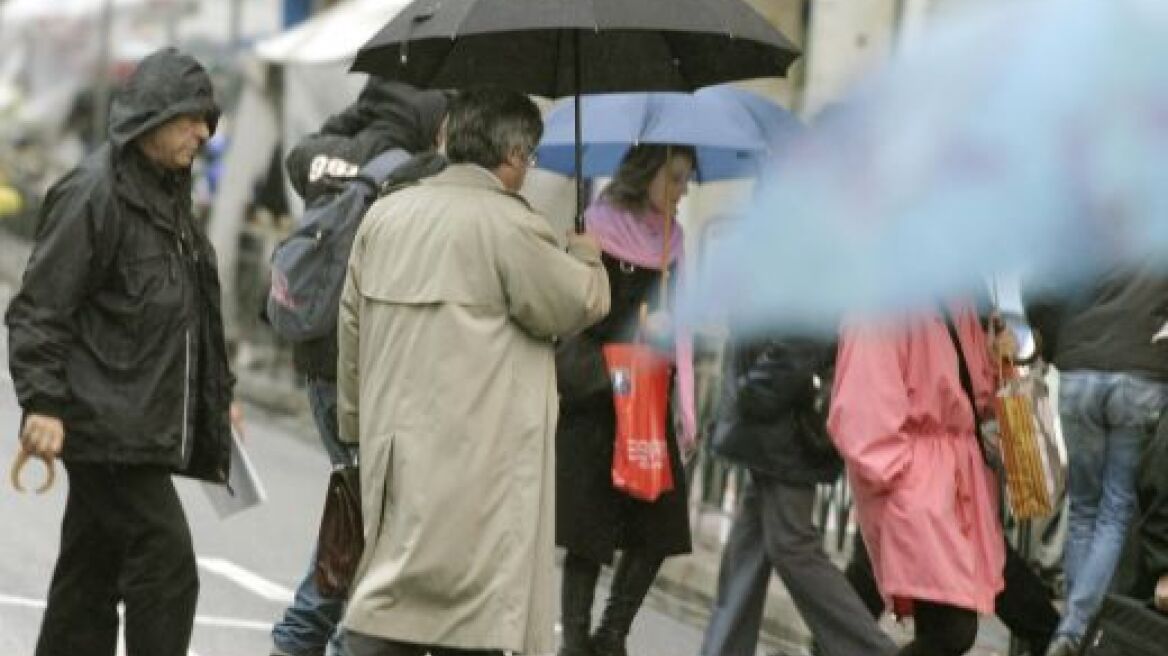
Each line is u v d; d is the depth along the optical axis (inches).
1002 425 767.7
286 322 805.9
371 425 655.1
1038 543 1086.4
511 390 650.2
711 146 906.1
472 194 655.8
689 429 901.2
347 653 654.5
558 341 684.1
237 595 1090.7
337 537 681.0
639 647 1043.3
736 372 872.9
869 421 746.2
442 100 863.7
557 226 1321.4
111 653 739.4
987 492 768.9
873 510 757.9
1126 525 940.6
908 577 743.1
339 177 825.5
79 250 677.3
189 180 711.1
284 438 1764.3
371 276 660.7
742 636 912.9
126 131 685.9
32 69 3208.7
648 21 679.7
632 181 882.8
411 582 640.4
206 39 3083.2
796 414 866.1
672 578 1227.2
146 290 688.4
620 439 870.4
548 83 762.8
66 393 680.4
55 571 733.3
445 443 642.2
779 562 876.0
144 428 685.9
